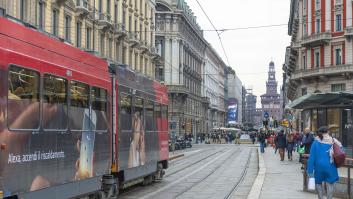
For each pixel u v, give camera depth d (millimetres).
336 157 10922
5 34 8242
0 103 7906
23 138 8609
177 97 84875
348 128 23688
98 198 13258
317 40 63062
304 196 14391
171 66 84562
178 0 85938
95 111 12602
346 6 60812
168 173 24547
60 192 10188
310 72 64500
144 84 18203
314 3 65062
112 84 14461
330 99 23641
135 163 16609
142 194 16359
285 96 124312
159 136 20266
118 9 52844
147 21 66250
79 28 42438
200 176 23047
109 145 13820
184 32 90500
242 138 81625
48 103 9672
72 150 10867
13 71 8359
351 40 60094
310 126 26266
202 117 111375
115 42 52000
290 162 30328
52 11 37156
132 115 16375
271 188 16438
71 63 11023
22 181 8523
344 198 13617
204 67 115625
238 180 21203
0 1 29453
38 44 9422
